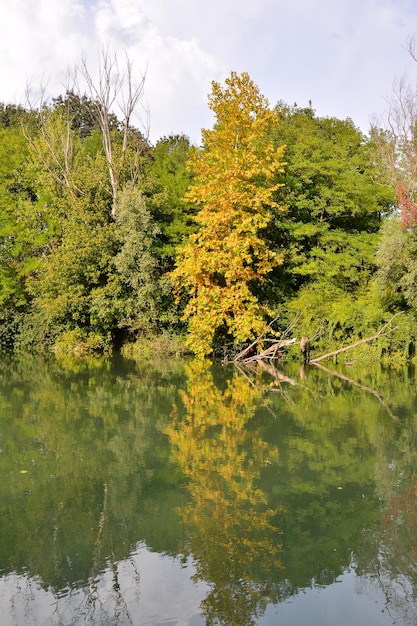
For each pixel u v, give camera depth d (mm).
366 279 27156
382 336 23938
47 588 6199
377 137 30109
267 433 12500
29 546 7098
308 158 27141
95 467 10070
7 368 22703
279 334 23703
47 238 30078
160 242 28000
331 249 27047
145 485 9203
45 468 9992
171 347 26094
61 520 7863
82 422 13367
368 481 9523
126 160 30594
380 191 28000
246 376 20750
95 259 26250
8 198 30578
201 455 10867
